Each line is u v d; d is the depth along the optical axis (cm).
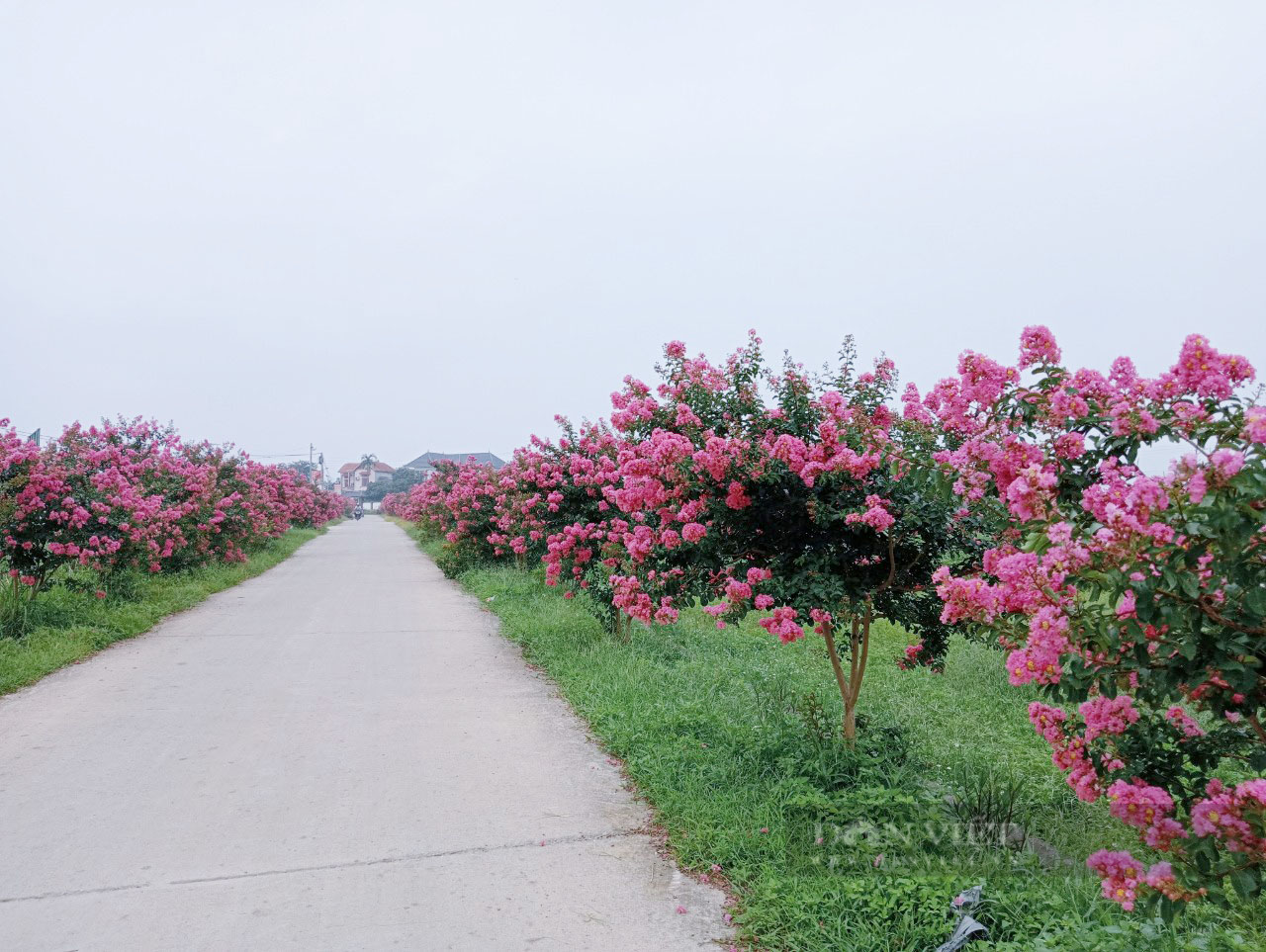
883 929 325
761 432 520
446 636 1026
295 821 444
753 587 482
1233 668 222
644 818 455
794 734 546
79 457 1277
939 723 674
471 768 532
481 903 358
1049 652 259
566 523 1009
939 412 369
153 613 1138
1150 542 220
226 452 2159
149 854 401
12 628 908
